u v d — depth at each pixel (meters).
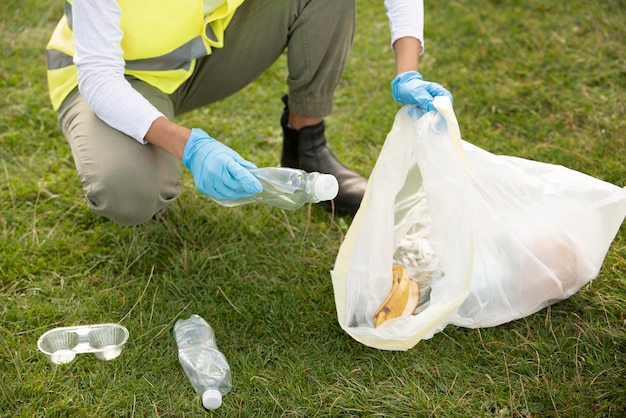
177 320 1.92
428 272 1.93
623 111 2.64
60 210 2.29
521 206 1.83
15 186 2.38
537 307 1.87
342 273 1.85
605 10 3.21
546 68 2.92
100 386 1.72
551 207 1.85
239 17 2.06
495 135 2.61
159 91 1.97
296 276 2.07
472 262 1.62
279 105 2.83
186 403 1.67
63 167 2.49
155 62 1.93
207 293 2.00
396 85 1.80
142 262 2.11
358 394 1.69
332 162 2.32
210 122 2.71
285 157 2.39
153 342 1.85
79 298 2.00
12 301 1.97
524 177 1.83
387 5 1.96
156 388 1.71
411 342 1.69
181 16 1.85
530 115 2.71
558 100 2.75
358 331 1.77
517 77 2.91
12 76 2.92
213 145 1.70
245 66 2.14
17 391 1.70
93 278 2.07
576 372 1.71
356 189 2.26
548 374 1.72
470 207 1.62
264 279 2.06
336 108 2.80
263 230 2.23
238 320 1.92
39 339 1.82
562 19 3.19
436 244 1.70
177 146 1.73
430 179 1.68
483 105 2.78
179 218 2.24
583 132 2.58
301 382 1.73
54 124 2.68
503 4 3.33
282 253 2.16
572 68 2.91
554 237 1.84
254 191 1.63
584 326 1.85
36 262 2.10
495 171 1.81
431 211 1.69
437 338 1.83
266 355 1.82
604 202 1.84
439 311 1.66
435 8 3.35
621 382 1.69
